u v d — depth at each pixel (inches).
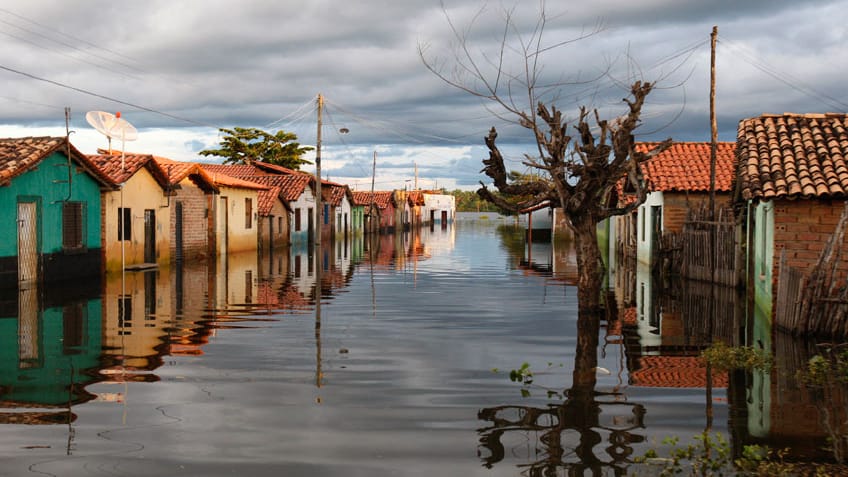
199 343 441.7
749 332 495.2
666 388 333.7
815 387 335.3
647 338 472.1
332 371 365.4
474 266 1088.2
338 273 958.4
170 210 1123.9
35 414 285.9
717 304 650.2
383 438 257.4
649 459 236.4
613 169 561.9
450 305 630.5
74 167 853.2
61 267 834.2
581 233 574.6
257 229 1528.1
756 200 590.6
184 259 1173.1
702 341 460.8
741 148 688.4
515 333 487.2
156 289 749.3
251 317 552.4
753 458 235.1
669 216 1013.8
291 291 737.0
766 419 284.0
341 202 2218.3
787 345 442.3
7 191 737.6
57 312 574.6
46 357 397.4
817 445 252.2
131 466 227.8
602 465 231.6
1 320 531.5
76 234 866.8
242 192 1439.5
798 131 664.4
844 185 553.3
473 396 317.4
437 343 446.9
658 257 951.0
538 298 681.6
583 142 580.1
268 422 276.4
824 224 557.9
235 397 313.4
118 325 510.3
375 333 482.3
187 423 274.4
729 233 773.3
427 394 319.9
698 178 1029.8
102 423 273.9
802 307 468.8
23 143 805.9
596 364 387.9
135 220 1008.9
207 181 1222.3
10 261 743.7
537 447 248.5
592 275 573.0
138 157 1015.6
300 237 1790.1
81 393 319.6
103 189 916.6
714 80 916.0
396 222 3031.5
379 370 368.2
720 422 280.2
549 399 312.7
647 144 1146.0
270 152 2669.8
